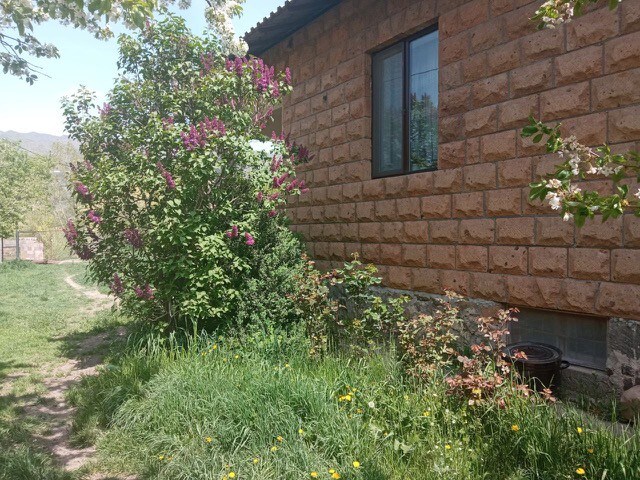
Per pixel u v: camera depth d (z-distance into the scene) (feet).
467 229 18.52
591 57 14.76
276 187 22.66
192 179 20.79
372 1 23.16
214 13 21.83
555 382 14.98
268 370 15.31
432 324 16.52
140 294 20.57
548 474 10.38
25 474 11.88
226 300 21.43
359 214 23.76
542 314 16.81
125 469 12.44
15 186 79.97
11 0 16.07
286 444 11.85
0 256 80.89
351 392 13.85
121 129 24.50
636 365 13.82
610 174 8.96
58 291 47.85
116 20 16.22
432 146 20.89
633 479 9.67
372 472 10.77
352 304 23.34
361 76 23.86
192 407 14.03
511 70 17.07
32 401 17.62
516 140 16.84
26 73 19.06
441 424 12.72
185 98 22.88
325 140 26.32
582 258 14.94
